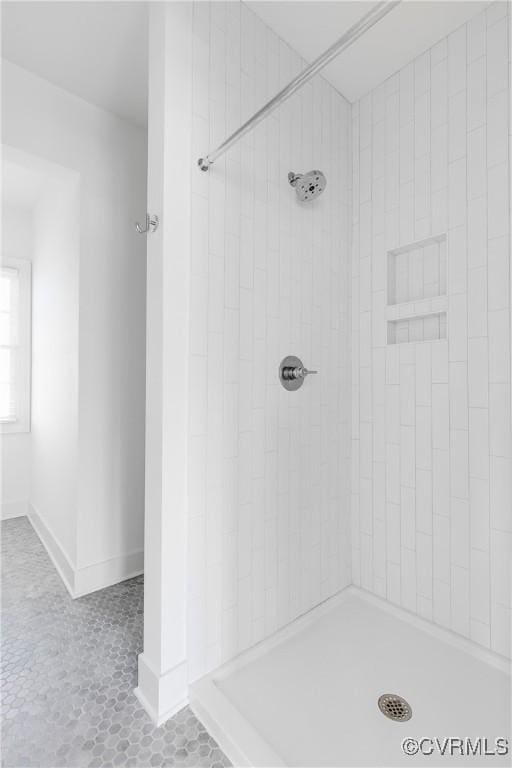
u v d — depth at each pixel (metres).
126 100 1.88
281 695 1.25
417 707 1.22
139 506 2.10
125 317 2.05
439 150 1.57
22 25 1.45
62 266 2.16
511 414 1.35
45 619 1.67
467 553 1.47
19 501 2.96
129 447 2.07
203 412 1.26
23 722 1.15
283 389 1.54
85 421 1.89
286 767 0.98
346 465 1.86
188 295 1.22
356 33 0.83
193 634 1.25
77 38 1.51
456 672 1.37
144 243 2.12
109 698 1.24
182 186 1.20
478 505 1.45
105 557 1.96
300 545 1.62
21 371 2.97
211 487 1.29
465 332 1.48
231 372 1.34
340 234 1.83
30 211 2.96
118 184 2.01
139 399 2.11
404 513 1.68
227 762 1.03
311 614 1.65
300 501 1.62
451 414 1.52
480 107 1.44
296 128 1.61
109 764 1.02
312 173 1.41
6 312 2.96
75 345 1.92
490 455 1.41
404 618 1.65
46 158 1.74
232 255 1.34
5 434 2.92
